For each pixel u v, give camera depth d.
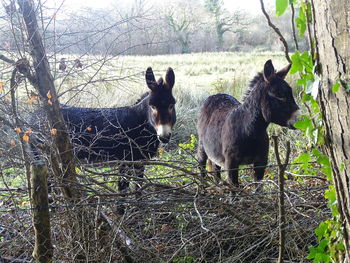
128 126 4.99
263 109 4.38
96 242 2.88
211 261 3.23
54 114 2.95
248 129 4.46
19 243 3.17
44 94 2.93
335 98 1.60
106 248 2.97
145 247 3.02
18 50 2.90
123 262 3.17
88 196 2.98
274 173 4.62
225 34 24.44
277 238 3.23
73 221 2.90
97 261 2.89
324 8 1.59
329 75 1.63
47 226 2.55
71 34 3.31
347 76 1.53
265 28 24.47
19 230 3.40
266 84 4.36
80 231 2.92
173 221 3.48
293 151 5.78
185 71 14.91
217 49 21.84
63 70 3.25
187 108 8.89
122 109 5.14
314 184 4.25
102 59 3.37
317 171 4.44
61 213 2.90
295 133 6.50
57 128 2.95
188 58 17.36
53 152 2.96
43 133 3.01
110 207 3.11
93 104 6.85
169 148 7.25
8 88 3.51
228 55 20.00
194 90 10.45
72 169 3.00
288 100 4.33
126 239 3.14
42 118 3.34
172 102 4.79
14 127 3.02
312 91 1.73
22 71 2.91
